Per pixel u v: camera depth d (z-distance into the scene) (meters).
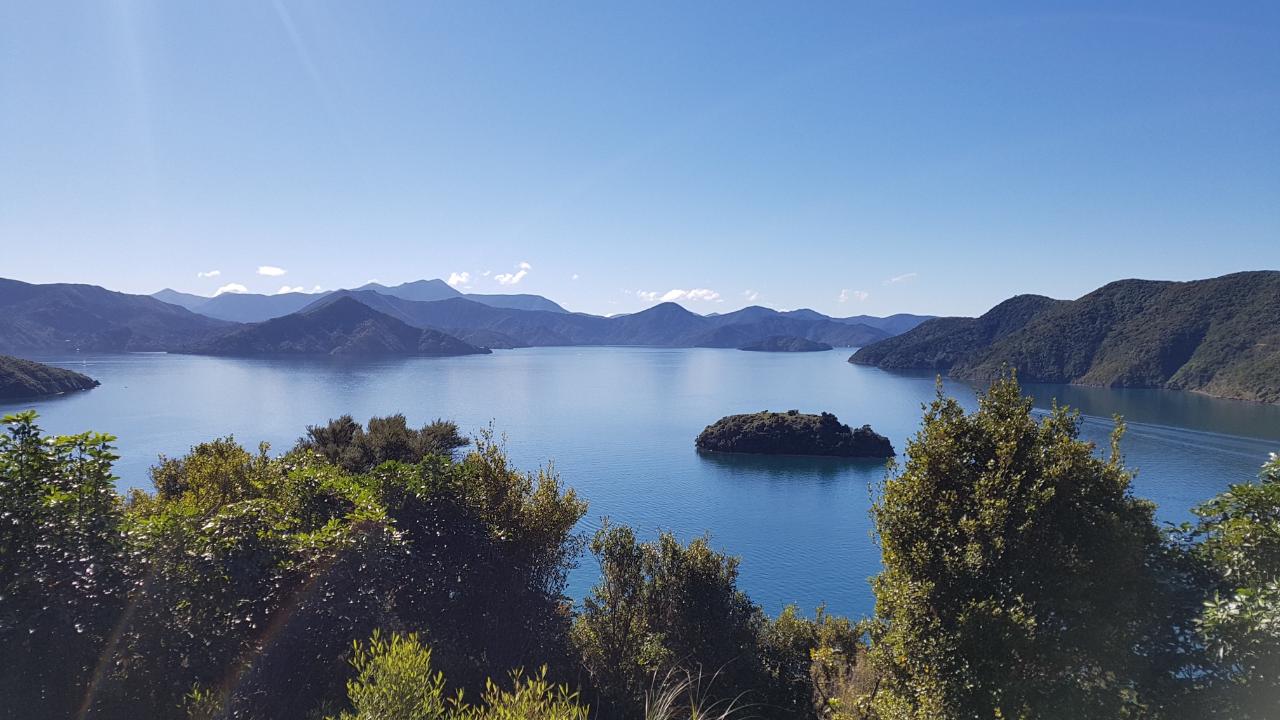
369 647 9.00
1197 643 8.62
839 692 15.91
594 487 101.12
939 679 9.34
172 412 152.50
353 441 38.03
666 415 190.62
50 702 6.44
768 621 24.41
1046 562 9.38
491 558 12.17
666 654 15.15
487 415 175.88
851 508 89.44
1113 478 9.64
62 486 7.55
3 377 167.88
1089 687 9.09
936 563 10.01
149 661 7.09
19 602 6.36
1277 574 8.09
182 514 8.38
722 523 81.62
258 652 7.93
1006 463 9.91
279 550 8.62
